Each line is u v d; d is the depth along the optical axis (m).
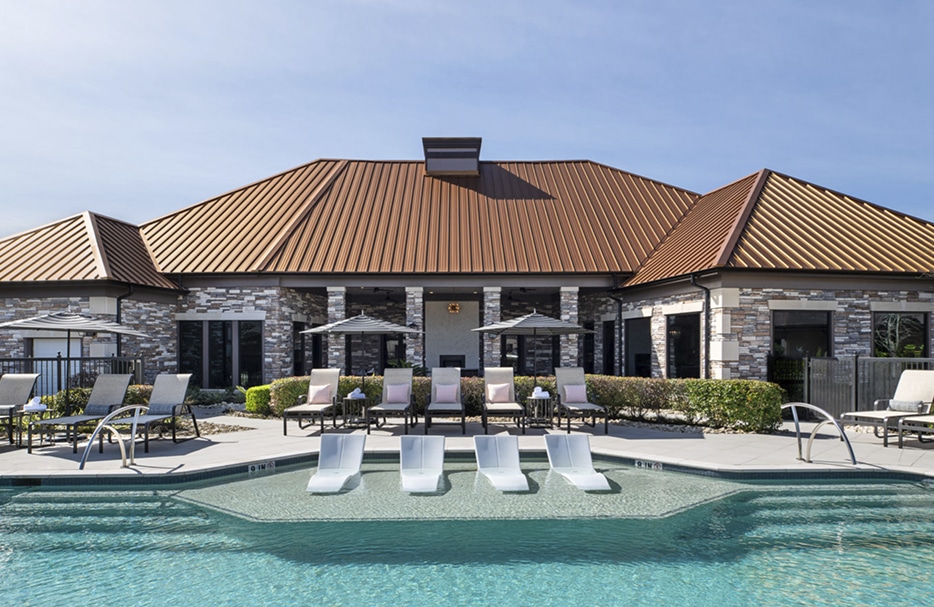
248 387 20.20
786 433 13.23
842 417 12.30
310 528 7.41
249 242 21.50
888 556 6.59
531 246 21.86
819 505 8.35
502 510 8.02
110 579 6.00
